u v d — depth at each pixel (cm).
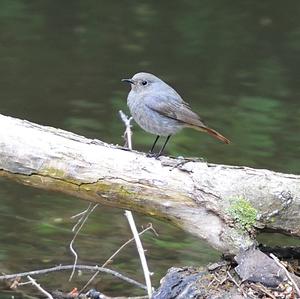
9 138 991
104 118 1884
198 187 948
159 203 958
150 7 2842
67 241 1311
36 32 2544
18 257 1248
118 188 966
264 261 909
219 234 934
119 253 1267
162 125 1111
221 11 2823
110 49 2425
